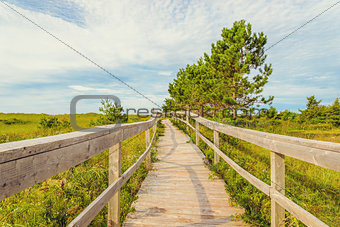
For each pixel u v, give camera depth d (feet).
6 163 2.46
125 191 10.14
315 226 4.14
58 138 3.60
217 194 10.55
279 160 6.05
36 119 77.10
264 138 6.62
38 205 7.66
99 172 10.32
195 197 10.19
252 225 7.52
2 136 19.69
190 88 50.39
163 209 8.95
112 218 6.70
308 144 4.56
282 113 51.90
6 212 7.27
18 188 2.62
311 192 8.95
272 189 6.09
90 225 6.95
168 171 14.58
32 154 2.88
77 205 7.32
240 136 9.00
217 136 14.57
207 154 17.51
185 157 18.86
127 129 7.83
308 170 11.89
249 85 34.71
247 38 35.81
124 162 13.39
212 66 42.52
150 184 11.99
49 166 3.23
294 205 4.98
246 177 7.98
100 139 5.23
